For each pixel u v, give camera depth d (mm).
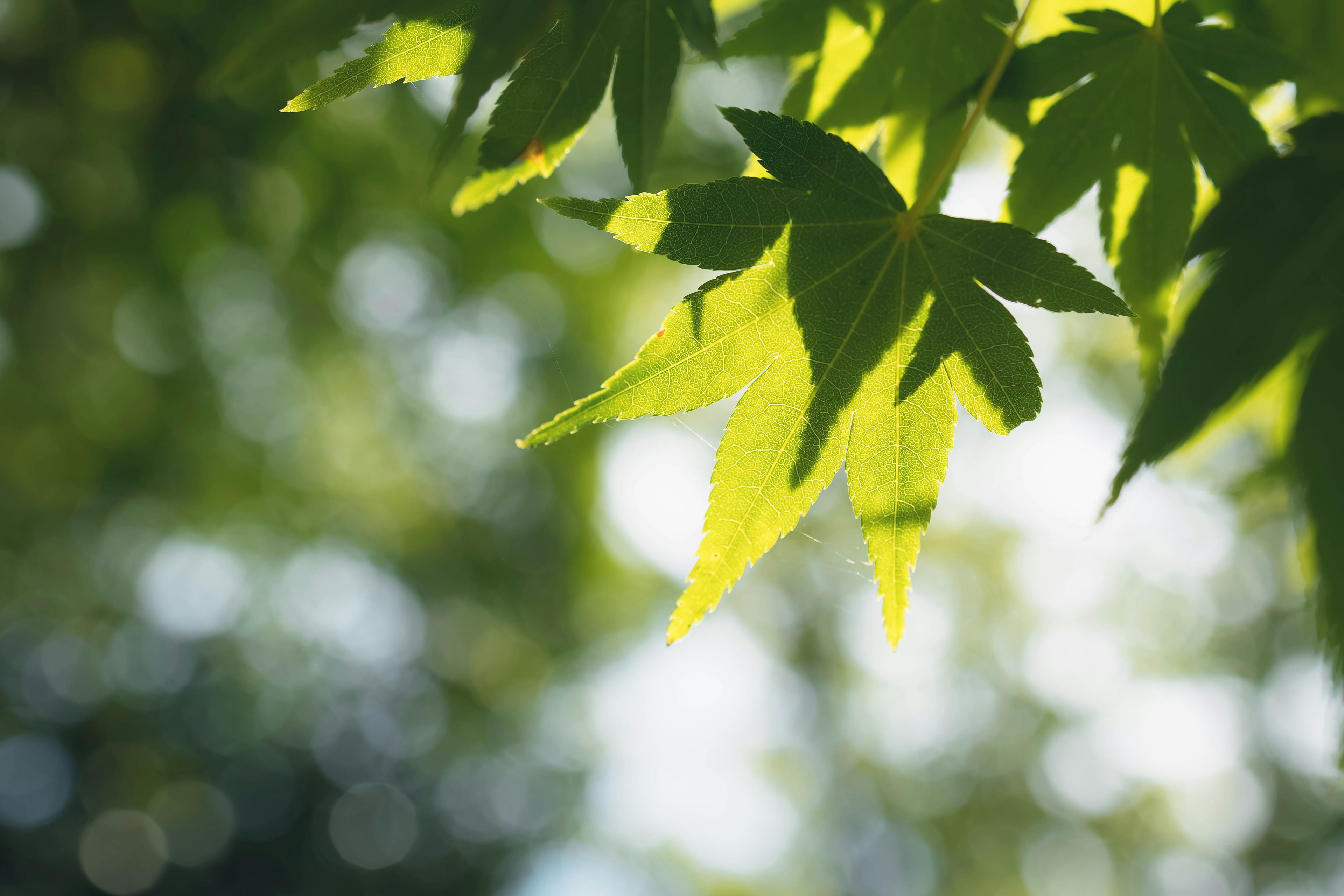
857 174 1309
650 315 9969
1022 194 1671
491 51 1268
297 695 12734
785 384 1305
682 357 1268
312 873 13516
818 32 1642
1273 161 1138
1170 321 1643
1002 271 1294
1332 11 1554
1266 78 1548
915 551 1346
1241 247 1099
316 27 1255
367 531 11227
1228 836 16984
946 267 1311
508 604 11648
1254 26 1634
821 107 1698
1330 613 969
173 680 12031
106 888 12383
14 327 8039
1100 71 1591
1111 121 1615
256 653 12203
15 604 10266
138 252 7625
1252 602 12867
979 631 16859
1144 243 1647
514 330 10211
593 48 1321
